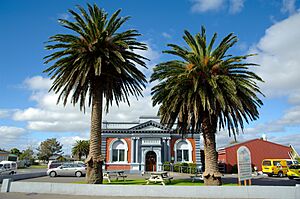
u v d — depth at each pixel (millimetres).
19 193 14742
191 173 29844
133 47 18969
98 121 17766
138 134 35094
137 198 13422
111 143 35250
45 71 17656
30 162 85188
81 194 14336
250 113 17906
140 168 34000
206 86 17062
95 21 17844
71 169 28891
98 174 16828
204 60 17391
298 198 13469
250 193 13641
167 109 18094
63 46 17266
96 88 18250
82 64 16641
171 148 34969
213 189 13727
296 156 40094
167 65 17828
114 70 18500
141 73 19062
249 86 16547
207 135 17625
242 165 15805
